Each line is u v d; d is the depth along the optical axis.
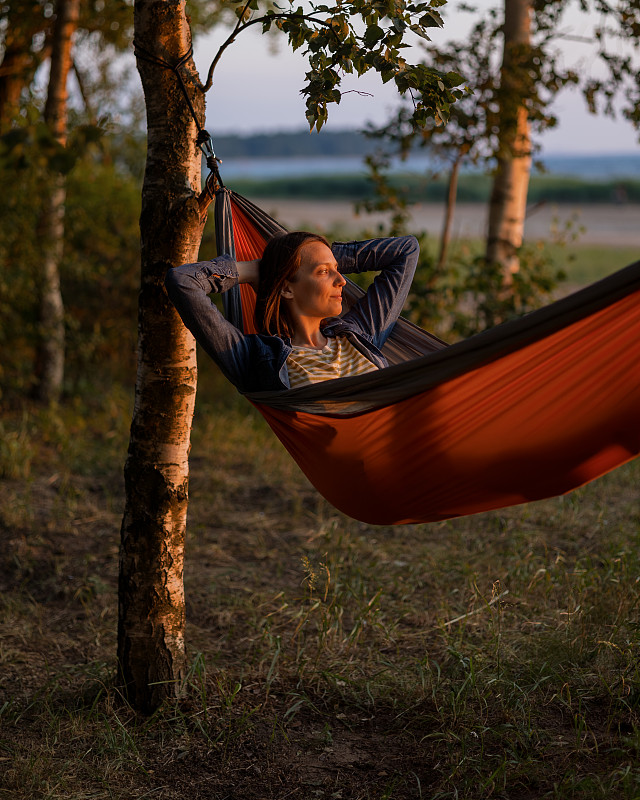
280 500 6.88
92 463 7.67
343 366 3.29
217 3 9.52
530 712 3.52
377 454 3.12
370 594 5.02
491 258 8.53
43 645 4.51
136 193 10.13
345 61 3.06
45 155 3.91
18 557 5.62
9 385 9.10
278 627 4.64
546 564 5.36
